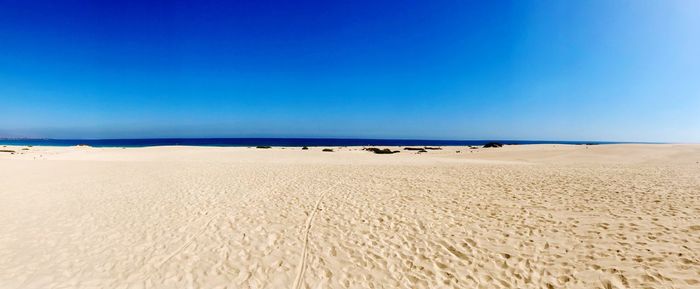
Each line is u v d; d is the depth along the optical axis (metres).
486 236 6.35
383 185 11.46
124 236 6.43
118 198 9.41
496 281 4.75
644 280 4.55
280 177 13.29
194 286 4.70
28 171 15.11
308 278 4.93
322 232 6.70
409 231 6.70
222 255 5.65
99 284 4.69
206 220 7.42
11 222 7.18
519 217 7.40
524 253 5.56
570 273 4.87
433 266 5.23
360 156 28.58
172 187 11.06
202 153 30.39
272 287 4.70
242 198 9.48
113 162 19.64
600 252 5.44
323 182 12.10
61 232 6.60
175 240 6.25
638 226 6.49
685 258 5.04
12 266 5.15
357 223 7.23
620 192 9.59
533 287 4.56
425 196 9.64
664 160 22.75
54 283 4.69
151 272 5.05
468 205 8.53
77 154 28.34
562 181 11.71
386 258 5.53
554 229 6.57
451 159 25.36
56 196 9.64
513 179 12.34
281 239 6.34
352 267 5.25
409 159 25.12
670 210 7.48
